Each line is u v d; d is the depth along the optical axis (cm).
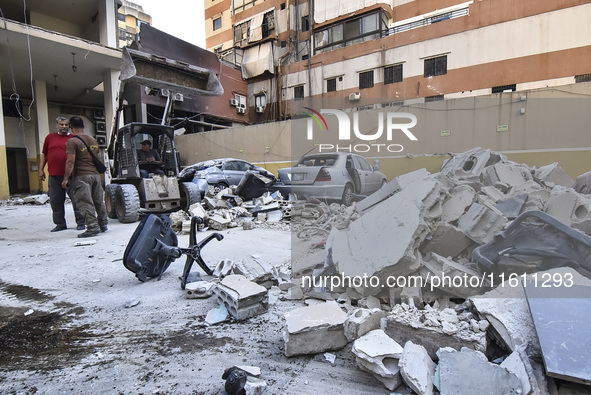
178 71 719
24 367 188
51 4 1659
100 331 231
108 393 164
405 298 222
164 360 193
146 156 776
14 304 280
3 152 1296
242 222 639
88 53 1429
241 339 217
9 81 1636
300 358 194
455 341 174
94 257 427
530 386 141
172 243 354
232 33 2894
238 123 2647
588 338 152
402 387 165
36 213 905
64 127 603
